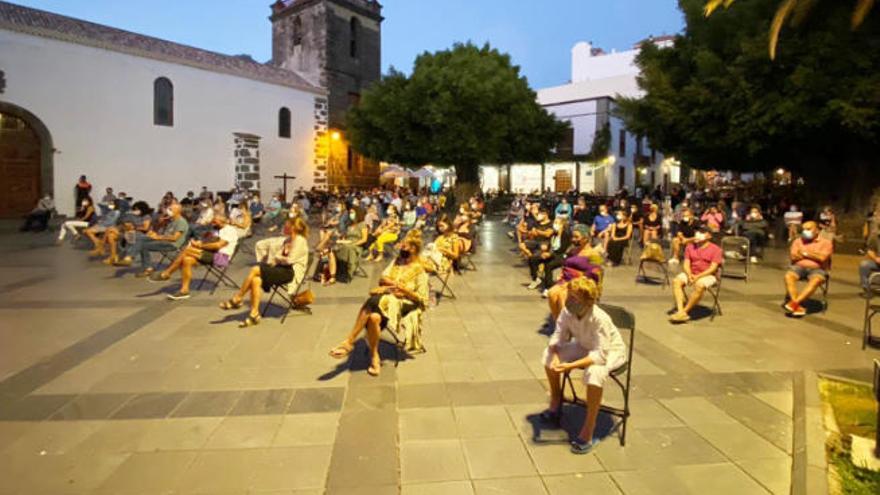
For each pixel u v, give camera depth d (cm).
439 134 2598
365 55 3619
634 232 1822
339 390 458
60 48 2095
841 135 1424
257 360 533
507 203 3478
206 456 346
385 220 1302
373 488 312
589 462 344
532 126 2794
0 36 1944
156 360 531
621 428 392
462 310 758
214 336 614
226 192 2442
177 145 2492
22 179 2062
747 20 1436
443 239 861
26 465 334
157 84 2420
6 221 1972
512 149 2825
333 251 969
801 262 746
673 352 570
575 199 2538
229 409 418
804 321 706
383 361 534
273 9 3612
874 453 357
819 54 1259
